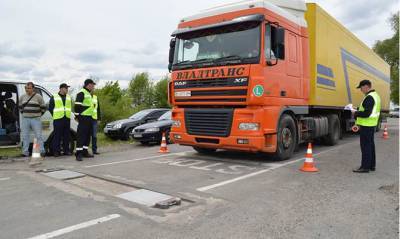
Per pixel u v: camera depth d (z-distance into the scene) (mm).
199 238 3721
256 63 7215
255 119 7320
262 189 5707
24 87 9766
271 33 7582
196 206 4797
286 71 8203
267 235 3811
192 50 8211
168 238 3721
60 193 5461
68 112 9766
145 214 4457
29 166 7898
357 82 14031
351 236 3791
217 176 6684
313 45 9406
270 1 8672
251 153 9703
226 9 7848
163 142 10438
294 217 4375
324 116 11320
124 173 6957
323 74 10070
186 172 7070
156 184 6004
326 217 4379
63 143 9859
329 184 6066
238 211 4594
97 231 3910
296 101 8719
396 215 4457
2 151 10484
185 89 8250
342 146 11719
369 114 7078
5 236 3799
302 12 9234
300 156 9258
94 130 10117
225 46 7691
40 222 4199
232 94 7441
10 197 5266
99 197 5215
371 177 6648
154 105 46281
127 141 14500
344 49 12148
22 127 9258
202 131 8023
